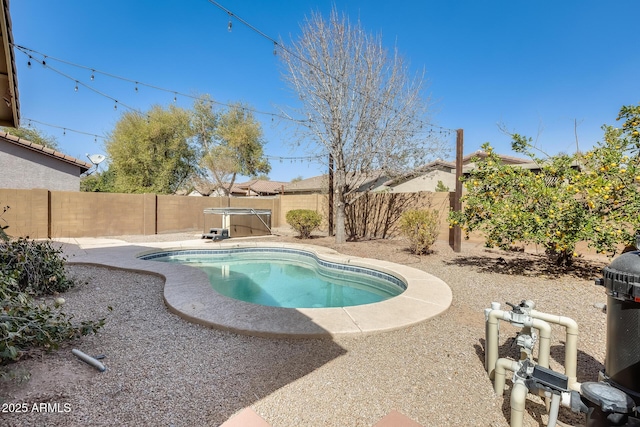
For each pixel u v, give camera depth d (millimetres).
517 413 1874
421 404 2262
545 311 4285
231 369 2680
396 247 9688
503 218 5871
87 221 11250
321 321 3666
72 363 2672
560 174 5867
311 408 2189
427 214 8852
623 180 5078
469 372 2709
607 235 5012
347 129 9938
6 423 1905
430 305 4371
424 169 10633
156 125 19672
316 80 9828
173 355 2898
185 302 4219
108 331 3416
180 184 22391
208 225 12125
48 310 2926
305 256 9625
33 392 2229
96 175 22578
